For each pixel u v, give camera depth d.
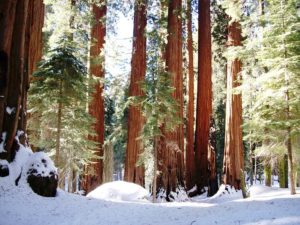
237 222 7.42
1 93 11.30
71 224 9.07
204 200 18.23
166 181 16.62
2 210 9.37
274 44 14.53
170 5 19.19
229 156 18.38
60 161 15.37
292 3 14.27
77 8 19.72
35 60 14.88
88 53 20.39
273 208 8.54
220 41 25.50
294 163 14.88
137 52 21.22
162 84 14.88
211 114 22.11
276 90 14.10
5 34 11.54
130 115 20.72
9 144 11.16
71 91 13.54
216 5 24.52
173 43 18.73
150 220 9.50
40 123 15.20
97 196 15.68
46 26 21.06
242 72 17.92
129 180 20.16
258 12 18.95
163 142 16.77
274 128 14.08
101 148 20.05
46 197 10.98
